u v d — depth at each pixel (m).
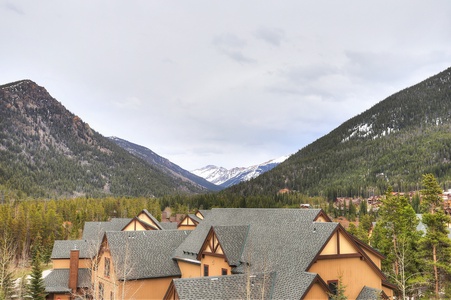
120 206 171.12
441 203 44.28
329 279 29.66
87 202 171.38
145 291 38.72
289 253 30.86
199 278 27.02
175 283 26.06
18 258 79.06
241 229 36.94
